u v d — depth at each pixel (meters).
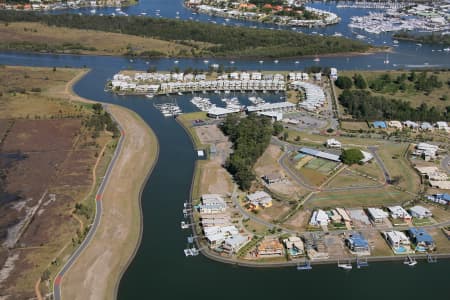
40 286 181.88
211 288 188.88
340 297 186.12
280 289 189.25
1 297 175.25
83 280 187.50
